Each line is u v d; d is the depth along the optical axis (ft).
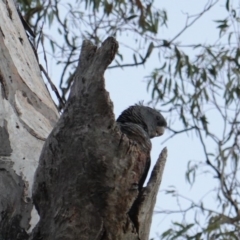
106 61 21.74
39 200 22.61
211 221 50.96
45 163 22.40
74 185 21.79
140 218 21.97
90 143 21.75
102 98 21.79
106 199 21.67
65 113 22.35
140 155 24.59
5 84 29.04
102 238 21.71
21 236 24.76
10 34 31.37
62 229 21.72
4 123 27.86
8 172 26.43
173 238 49.67
